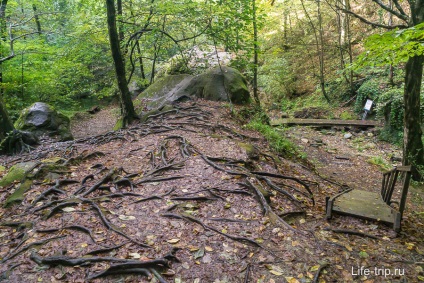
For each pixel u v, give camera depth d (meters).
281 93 19.56
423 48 4.26
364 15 18.86
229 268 3.23
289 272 3.22
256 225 3.98
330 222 4.55
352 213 4.70
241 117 10.75
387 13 17.14
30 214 4.21
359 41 17.80
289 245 3.65
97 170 5.66
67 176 5.38
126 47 12.43
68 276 3.04
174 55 16.52
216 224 3.97
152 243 3.53
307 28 21.45
